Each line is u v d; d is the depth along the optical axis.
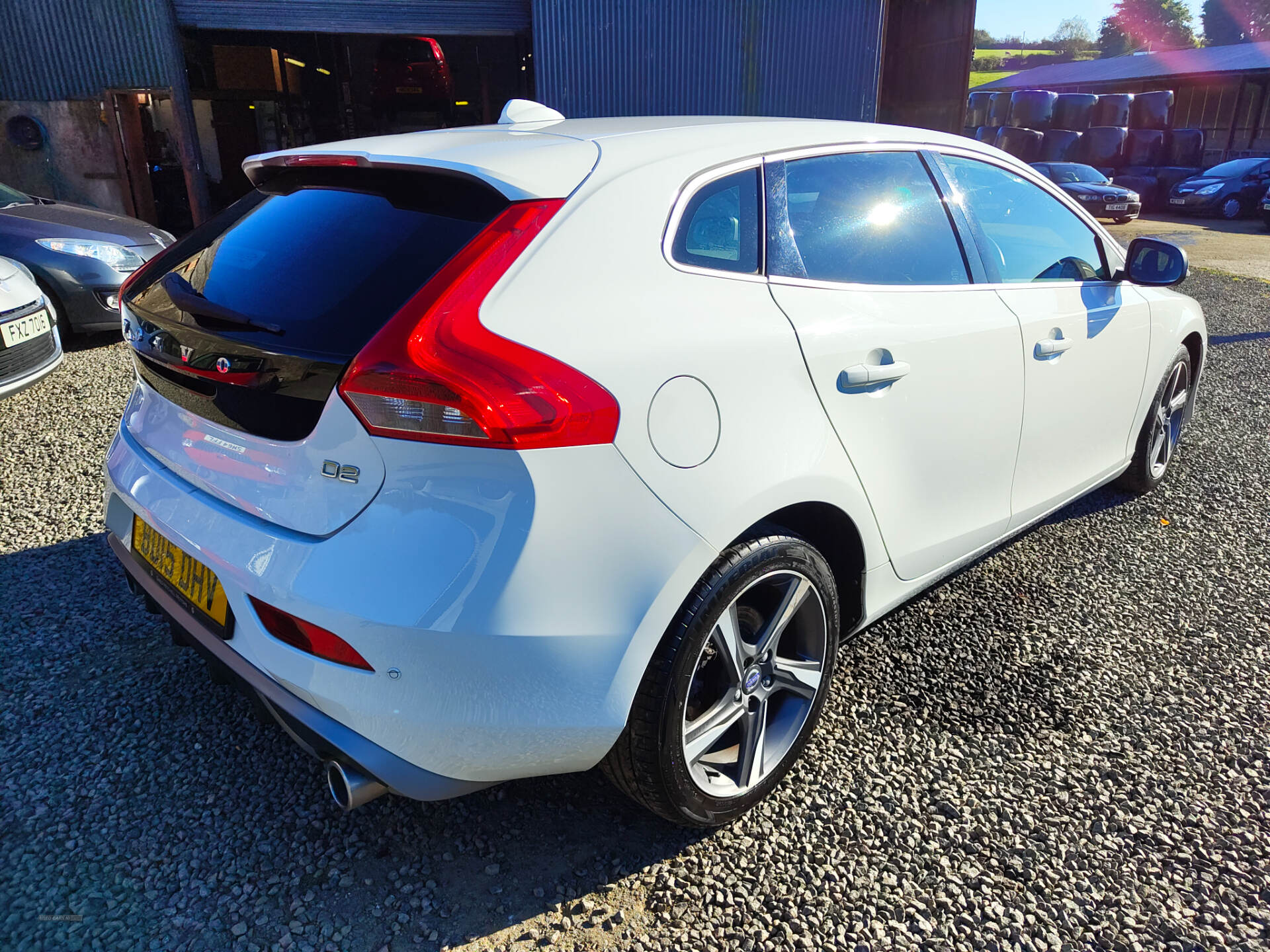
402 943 1.74
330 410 1.54
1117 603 3.07
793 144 2.17
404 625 1.49
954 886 1.90
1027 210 2.86
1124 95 22.92
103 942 1.71
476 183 1.71
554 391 1.51
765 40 11.52
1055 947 1.76
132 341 2.05
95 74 10.24
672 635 1.73
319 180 2.01
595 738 1.67
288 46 15.46
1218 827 2.07
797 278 2.04
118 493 2.08
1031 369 2.64
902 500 2.26
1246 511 3.83
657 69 11.38
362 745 1.59
